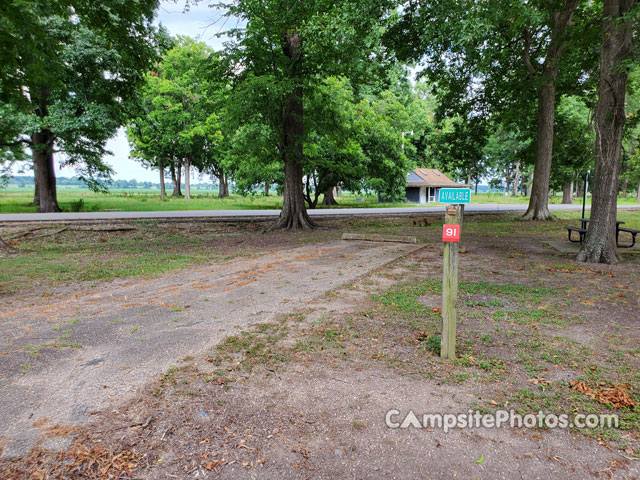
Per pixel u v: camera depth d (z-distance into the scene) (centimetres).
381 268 821
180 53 3441
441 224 1792
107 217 1600
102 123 1984
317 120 1695
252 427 270
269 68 1481
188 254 1040
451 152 2444
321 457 241
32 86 1067
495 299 582
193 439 256
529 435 263
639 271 777
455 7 1080
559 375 346
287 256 992
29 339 430
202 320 495
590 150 2292
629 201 4259
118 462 233
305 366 363
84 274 782
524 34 1695
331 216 1894
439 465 235
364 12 1201
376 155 3080
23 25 854
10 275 771
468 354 388
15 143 2089
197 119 3491
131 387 321
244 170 2730
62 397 305
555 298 589
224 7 1339
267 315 513
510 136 3919
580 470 231
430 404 300
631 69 773
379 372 351
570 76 1884
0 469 225
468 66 1755
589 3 1638
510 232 1504
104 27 1060
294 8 1309
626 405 295
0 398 304
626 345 411
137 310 540
